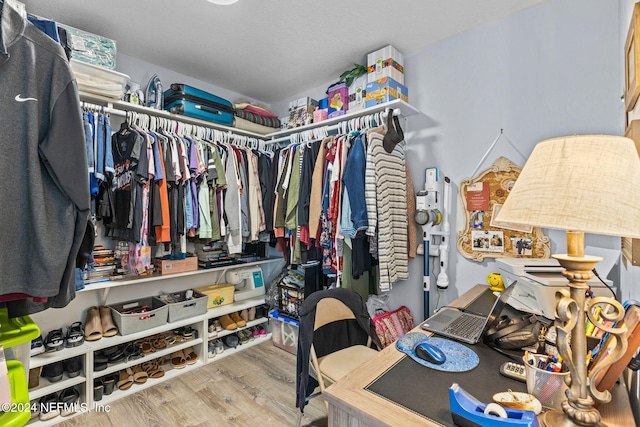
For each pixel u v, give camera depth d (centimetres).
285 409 181
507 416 65
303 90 297
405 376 88
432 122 214
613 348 67
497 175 187
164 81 250
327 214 206
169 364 231
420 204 207
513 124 181
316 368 141
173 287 258
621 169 59
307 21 188
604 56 154
